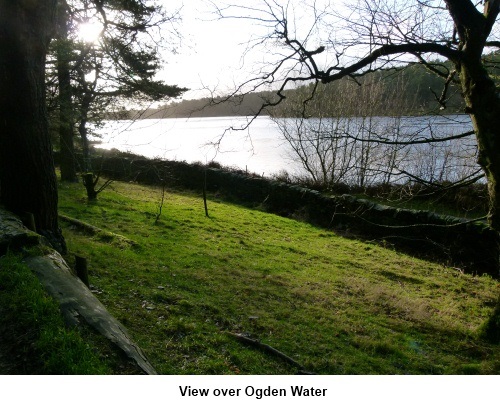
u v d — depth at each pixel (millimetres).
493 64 7430
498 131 6145
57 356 3398
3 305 4117
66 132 17781
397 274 11344
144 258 9172
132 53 16078
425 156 16844
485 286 10750
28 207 6922
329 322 7535
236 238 13125
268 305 7871
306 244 13805
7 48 6512
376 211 15406
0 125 6660
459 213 14172
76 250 8469
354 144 19719
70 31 13312
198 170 22688
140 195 18938
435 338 7496
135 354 3875
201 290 7965
